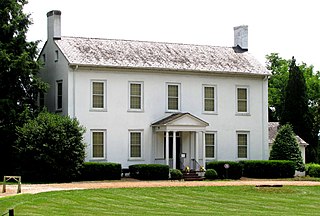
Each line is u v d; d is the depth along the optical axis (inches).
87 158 1937.7
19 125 1851.6
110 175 1871.3
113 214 1037.8
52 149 1760.6
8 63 1840.6
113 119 1978.3
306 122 2659.9
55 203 1171.3
